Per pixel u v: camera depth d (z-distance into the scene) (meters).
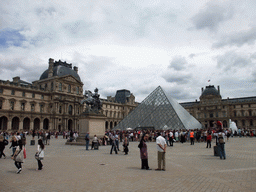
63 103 123.81
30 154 26.25
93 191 10.77
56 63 136.75
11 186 11.76
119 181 12.70
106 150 30.73
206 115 177.62
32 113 110.62
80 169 16.42
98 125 41.97
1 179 13.36
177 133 48.34
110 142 40.69
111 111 168.00
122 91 186.38
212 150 30.17
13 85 105.00
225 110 169.88
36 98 115.12
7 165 18.52
